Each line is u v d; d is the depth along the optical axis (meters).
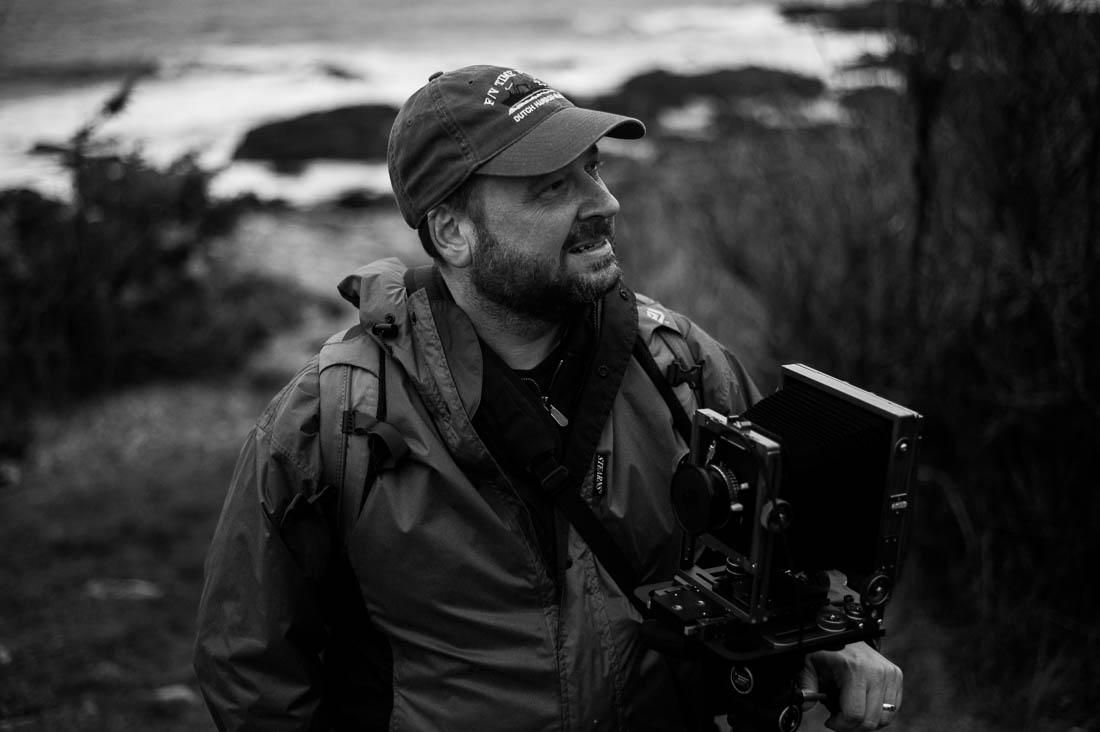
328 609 1.75
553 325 1.70
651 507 1.69
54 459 5.42
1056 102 3.29
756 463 1.39
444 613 1.61
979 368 3.65
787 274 4.13
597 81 11.95
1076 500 3.47
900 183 3.88
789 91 4.87
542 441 1.63
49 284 5.99
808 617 1.49
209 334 6.52
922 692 3.40
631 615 1.64
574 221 1.61
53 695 3.47
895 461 1.42
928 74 3.45
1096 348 3.32
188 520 4.79
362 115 10.84
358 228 8.78
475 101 1.62
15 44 14.05
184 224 6.69
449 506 1.61
